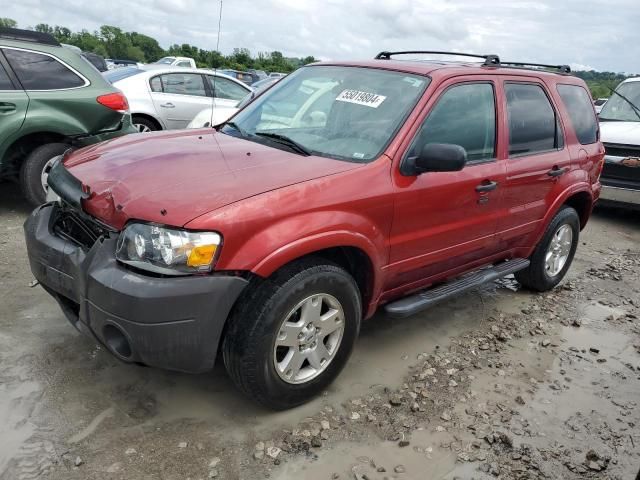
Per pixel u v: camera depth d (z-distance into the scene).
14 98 5.54
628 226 8.04
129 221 2.67
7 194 6.70
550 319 4.66
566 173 4.76
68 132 5.87
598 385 3.72
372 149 3.32
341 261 3.30
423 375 3.60
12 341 3.51
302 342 2.99
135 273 2.60
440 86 3.60
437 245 3.65
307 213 2.84
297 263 2.90
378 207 3.15
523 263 4.63
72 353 3.44
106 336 2.70
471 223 3.85
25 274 4.47
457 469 2.82
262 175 2.93
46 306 3.98
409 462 2.83
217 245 2.57
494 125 4.02
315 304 2.98
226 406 3.10
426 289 4.03
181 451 2.74
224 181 2.83
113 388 3.16
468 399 3.41
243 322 2.75
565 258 5.24
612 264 6.25
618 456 3.04
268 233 2.70
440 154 3.17
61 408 2.95
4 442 2.68
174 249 2.54
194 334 2.62
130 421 2.91
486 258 4.31
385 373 3.60
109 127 6.22
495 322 4.50
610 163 7.77
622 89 8.98
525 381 3.68
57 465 2.58
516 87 4.30
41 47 5.83
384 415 3.17
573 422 3.29
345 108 3.65
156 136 3.74
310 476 2.67
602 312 4.91
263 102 4.12
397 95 3.59
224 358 2.85
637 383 3.79
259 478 2.63
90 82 6.08
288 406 3.07
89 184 2.98
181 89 9.55
